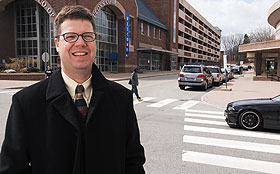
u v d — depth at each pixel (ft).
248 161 14.28
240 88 59.62
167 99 41.65
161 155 14.94
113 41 108.58
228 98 42.39
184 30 205.77
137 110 31.01
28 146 4.31
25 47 101.35
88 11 4.86
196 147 16.55
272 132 20.85
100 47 99.86
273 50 82.53
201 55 267.80
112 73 106.11
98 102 4.59
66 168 4.28
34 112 4.34
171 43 170.71
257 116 21.08
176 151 15.70
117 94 5.08
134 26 118.42
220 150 16.05
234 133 20.29
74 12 4.63
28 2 99.76
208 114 28.89
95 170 4.43
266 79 88.63
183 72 55.06
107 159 4.58
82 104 4.76
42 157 4.27
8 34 100.22
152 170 12.82
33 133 4.31
